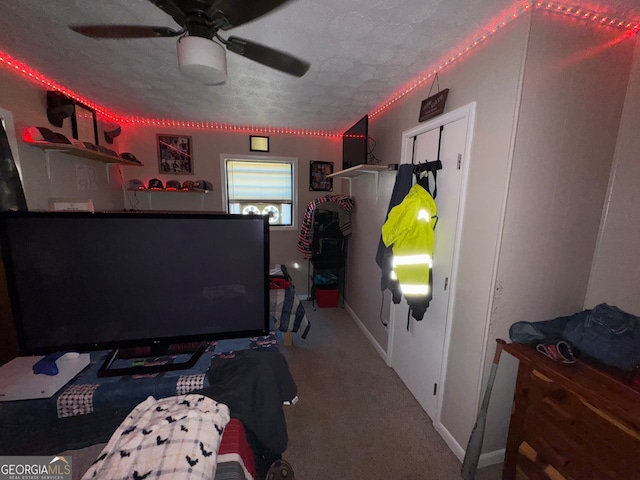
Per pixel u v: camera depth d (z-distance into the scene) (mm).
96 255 1056
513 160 1253
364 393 2129
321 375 2346
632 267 1324
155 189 3176
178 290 1150
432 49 1601
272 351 1245
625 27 1267
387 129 2545
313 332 3121
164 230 1103
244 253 1187
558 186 1333
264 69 1947
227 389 1015
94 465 734
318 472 1495
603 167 1375
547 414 1199
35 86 2008
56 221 1003
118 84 2236
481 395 1471
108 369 1100
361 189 3182
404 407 1989
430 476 1482
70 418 966
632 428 923
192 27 1101
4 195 1684
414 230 1741
